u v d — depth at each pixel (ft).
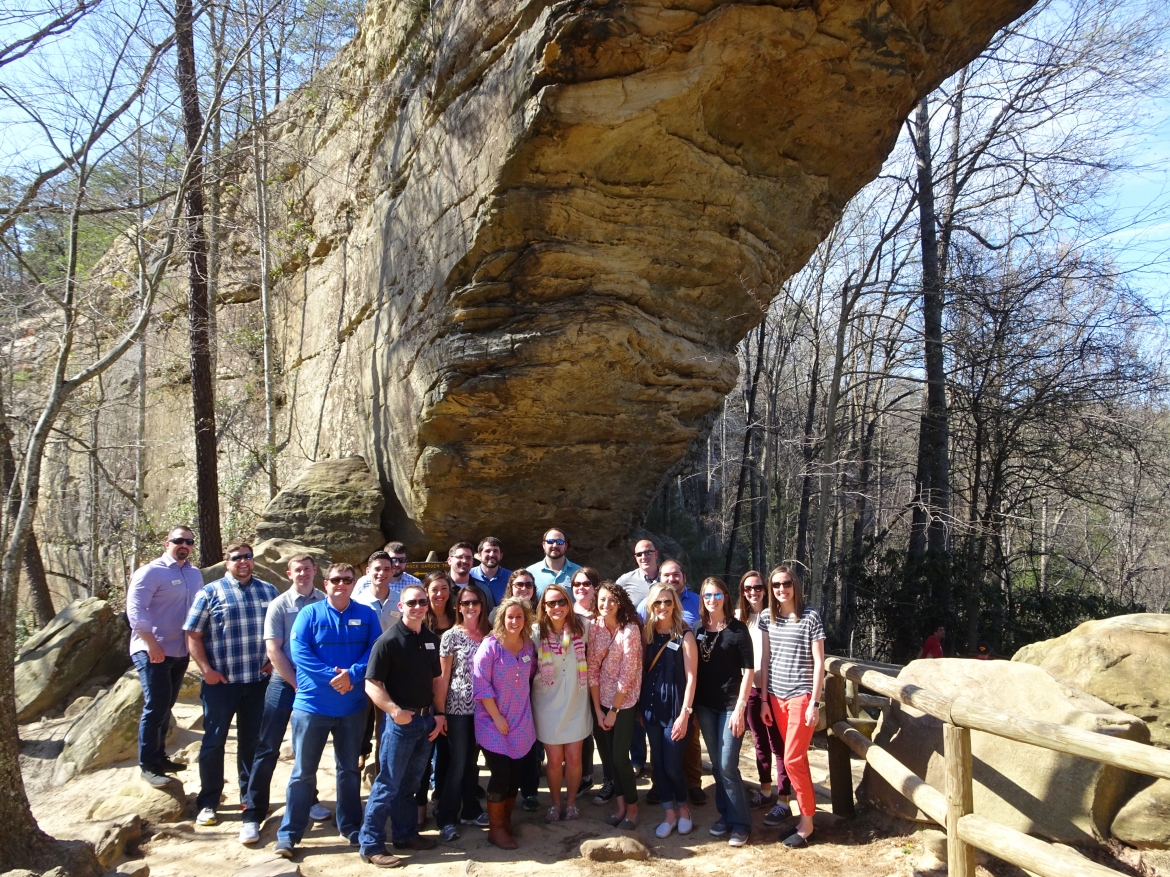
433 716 17.37
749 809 18.81
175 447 57.47
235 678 18.62
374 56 38.09
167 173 39.27
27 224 35.09
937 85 26.96
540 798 20.61
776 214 28.45
